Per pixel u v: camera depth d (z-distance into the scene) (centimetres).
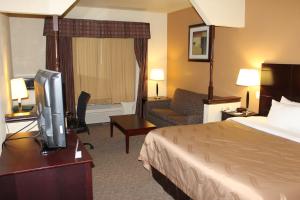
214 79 499
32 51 520
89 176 199
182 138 283
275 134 292
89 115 588
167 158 275
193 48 542
